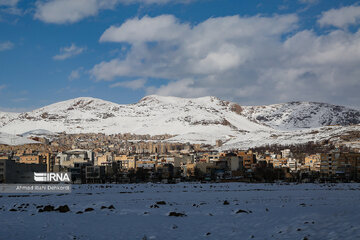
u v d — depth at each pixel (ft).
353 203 297.12
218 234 185.47
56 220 223.30
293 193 459.73
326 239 164.04
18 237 174.81
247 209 271.90
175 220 227.20
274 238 172.14
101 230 195.21
